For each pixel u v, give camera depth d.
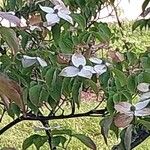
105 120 0.66
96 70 0.68
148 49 0.80
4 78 0.47
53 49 0.76
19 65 0.73
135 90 0.69
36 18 0.76
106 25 0.82
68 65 0.69
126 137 0.61
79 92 0.66
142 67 0.73
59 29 0.71
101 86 0.72
